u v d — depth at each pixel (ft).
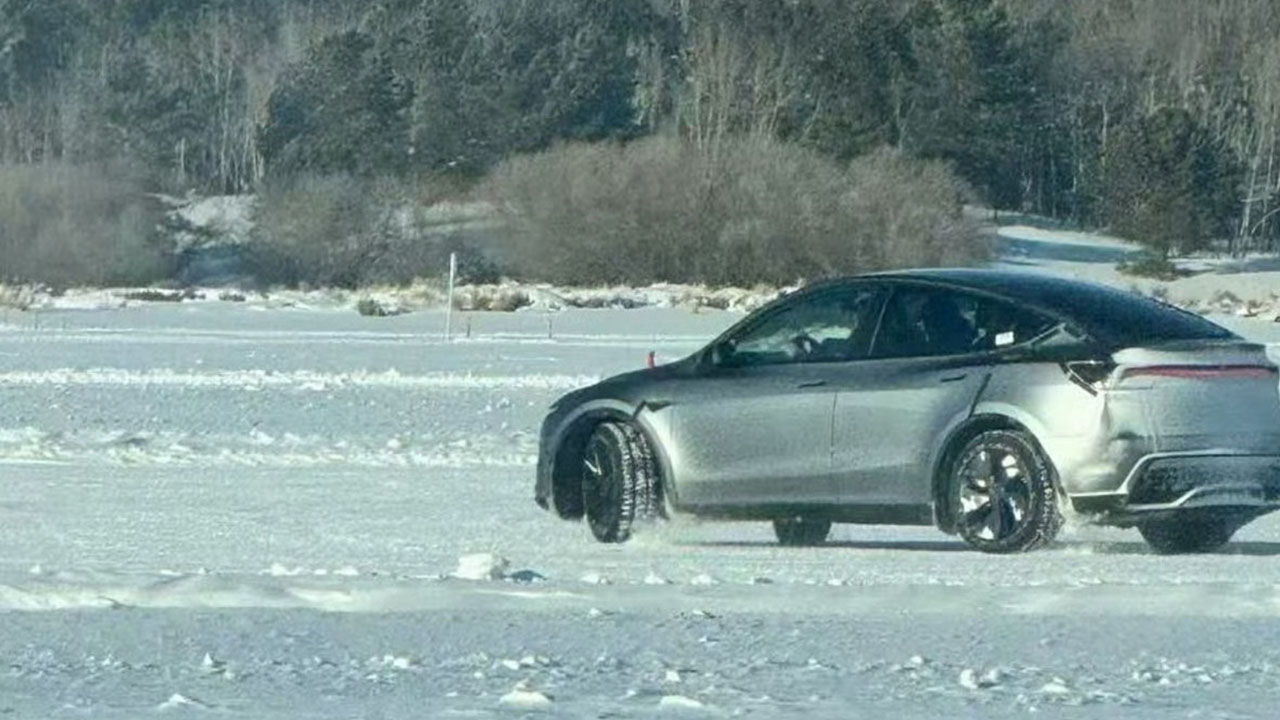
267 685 79.92
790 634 90.99
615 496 126.82
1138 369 115.44
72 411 230.07
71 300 582.35
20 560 115.03
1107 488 114.83
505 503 149.69
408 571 110.22
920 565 114.83
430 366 314.14
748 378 124.98
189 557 117.39
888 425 120.16
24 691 78.48
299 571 108.17
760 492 124.06
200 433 206.39
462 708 75.25
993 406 117.50
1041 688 79.71
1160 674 82.74
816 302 125.80
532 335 431.84
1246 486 116.88
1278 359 322.14
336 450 189.06
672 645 88.43
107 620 93.20
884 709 75.51
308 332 435.53
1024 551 118.01
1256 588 102.32
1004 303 119.85
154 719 73.10
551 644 88.63
